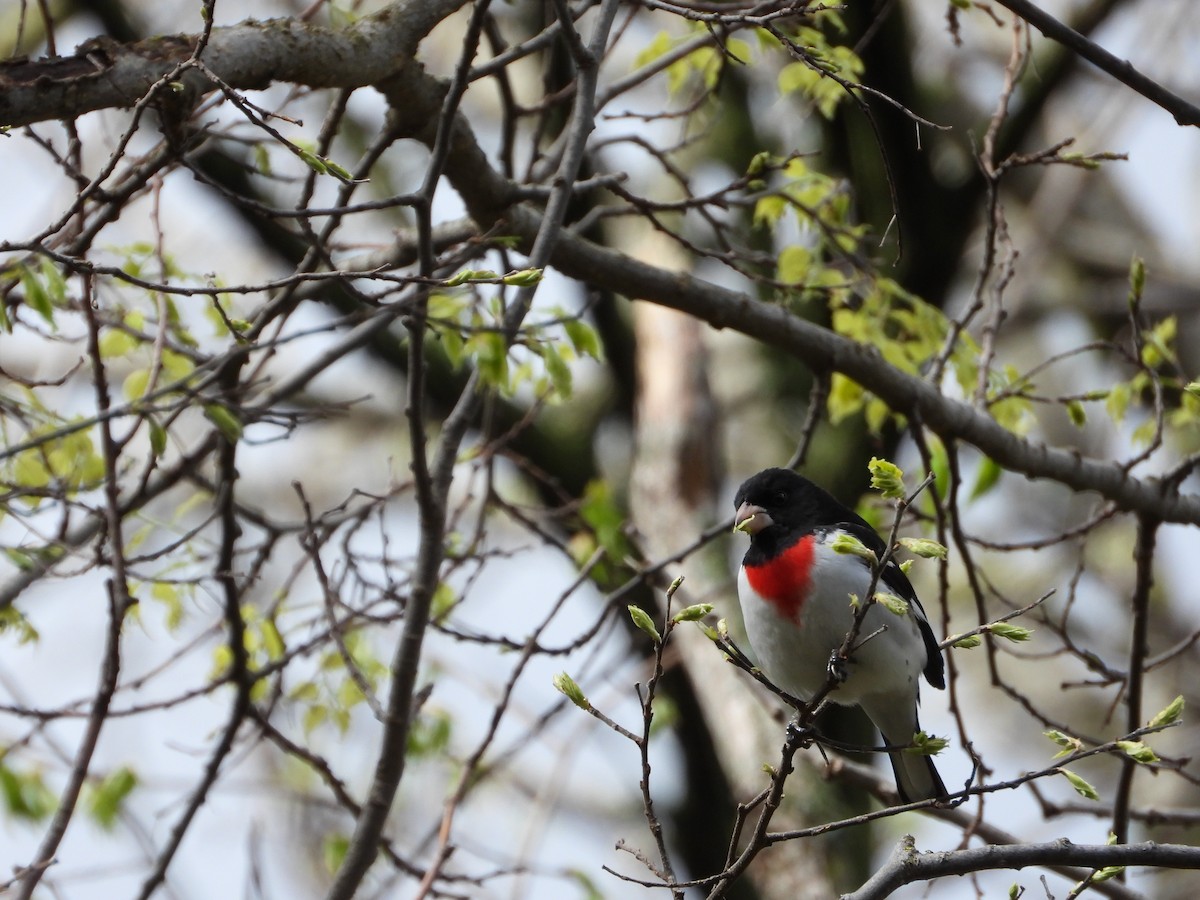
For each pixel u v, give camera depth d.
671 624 5.56
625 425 17.14
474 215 9.07
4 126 6.35
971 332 17.84
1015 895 5.52
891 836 15.30
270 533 9.66
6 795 9.41
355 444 17.86
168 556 9.60
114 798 9.46
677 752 15.93
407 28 7.91
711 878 5.66
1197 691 17.42
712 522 15.02
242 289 6.21
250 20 7.37
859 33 14.05
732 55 7.39
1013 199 18.05
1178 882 16.02
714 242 15.95
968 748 8.36
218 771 8.87
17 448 7.23
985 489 10.23
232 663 8.95
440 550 7.80
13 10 14.51
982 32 16.84
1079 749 6.25
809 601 8.40
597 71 8.15
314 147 8.99
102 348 9.01
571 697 5.75
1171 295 18.12
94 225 7.19
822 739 5.70
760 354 17.41
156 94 6.57
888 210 15.20
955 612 17.91
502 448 11.15
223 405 7.99
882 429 15.53
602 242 16.22
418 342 7.45
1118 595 17.77
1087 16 15.35
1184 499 9.98
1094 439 17.34
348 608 9.00
